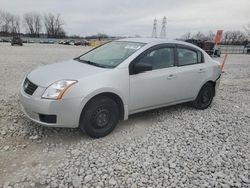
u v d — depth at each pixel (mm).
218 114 5508
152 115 5172
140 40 4875
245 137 4336
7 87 6980
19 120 4453
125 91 4086
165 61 4750
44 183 2832
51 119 3559
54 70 4062
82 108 3652
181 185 2924
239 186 2965
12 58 16734
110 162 3301
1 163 3166
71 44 68938
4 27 100750
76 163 3242
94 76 3787
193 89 5316
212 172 3217
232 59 26344
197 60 5422
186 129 4535
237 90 8414
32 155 3393
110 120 4047
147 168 3211
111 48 4902
